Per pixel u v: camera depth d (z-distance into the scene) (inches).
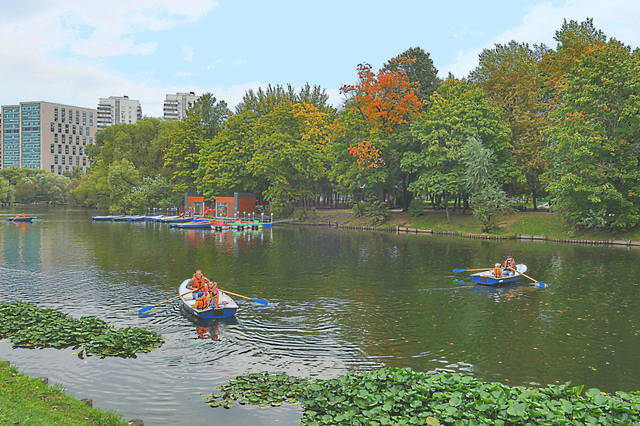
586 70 1777.8
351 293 963.3
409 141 2449.6
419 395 423.5
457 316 798.5
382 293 964.0
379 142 2420.0
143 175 3937.0
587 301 898.7
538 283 1037.8
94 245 1711.4
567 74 1863.9
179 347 631.8
